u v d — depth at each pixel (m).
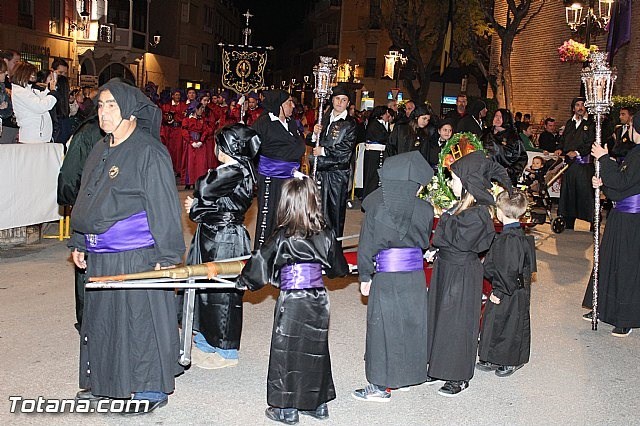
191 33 62.62
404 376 5.75
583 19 21.41
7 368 5.98
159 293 5.12
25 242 10.57
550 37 27.05
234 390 5.88
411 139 13.64
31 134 10.38
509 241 6.45
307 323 5.27
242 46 16.36
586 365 7.04
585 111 14.59
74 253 5.34
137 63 50.56
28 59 35.75
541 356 7.23
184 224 12.67
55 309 7.61
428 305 6.22
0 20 33.09
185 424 5.22
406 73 39.75
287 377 5.26
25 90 10.21
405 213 5.61
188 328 5.46
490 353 6.59
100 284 4.66
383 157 14.87
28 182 10.19
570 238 14.12
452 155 7.59
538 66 27.95
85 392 5.46
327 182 10.07
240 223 6.31
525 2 25.36
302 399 5.27
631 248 7.91
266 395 5.72
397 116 15.64
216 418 5.35
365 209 5.75
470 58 31.05
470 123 11.80
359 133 17.30
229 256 6.18
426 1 35.31
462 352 6.01
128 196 4.98
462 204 6.11
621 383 6.62
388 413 5.68
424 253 6.77
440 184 7.61
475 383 6.44
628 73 21.27
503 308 6.55
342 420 5.49
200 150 17.09
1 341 6.59
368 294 5.86
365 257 5.71
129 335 5.05
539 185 14.72
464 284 6.02
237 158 6.15
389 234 5.64
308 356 5.28
